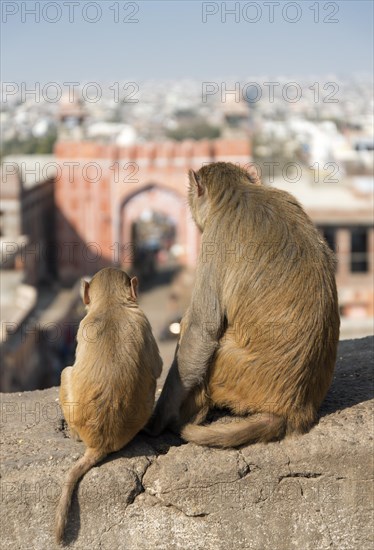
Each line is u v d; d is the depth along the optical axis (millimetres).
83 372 4078
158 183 33156
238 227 4301
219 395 4367
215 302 4262
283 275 4211
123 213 33594
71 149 33344
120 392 4027
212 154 32438
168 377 4406
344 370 5410
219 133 51312
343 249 24969
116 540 4152
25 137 43219
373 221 24672
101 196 33469
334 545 4312
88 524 4113
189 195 4723
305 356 4230
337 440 4301
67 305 27750
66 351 24719
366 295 25047
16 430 4586
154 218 47281
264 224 4293
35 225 30984
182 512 4199
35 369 22266
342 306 25156
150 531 4184
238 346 4262
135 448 4297
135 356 4066
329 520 4297
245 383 4281
